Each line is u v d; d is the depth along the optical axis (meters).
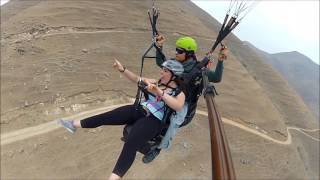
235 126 105.31
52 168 69.12
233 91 120.94
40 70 95.25
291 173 97.69
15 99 84.94
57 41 108.75
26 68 95.75
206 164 80.12
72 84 92.44
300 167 103.81
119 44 115.81
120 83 98.06
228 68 132.38
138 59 111.88
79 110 85.62
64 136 76.50
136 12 136.25
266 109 121.19
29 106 83.25
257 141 103.00
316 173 114.94
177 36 133.62
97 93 92.12
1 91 87.19
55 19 119.50
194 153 81.81
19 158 69.94
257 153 97.75
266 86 155.75
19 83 90.19
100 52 108.19
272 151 102.31
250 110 115.94
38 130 77.25
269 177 90.50
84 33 116.25
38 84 90.06
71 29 116.06
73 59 101.88
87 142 76.44
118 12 132.62
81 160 72.25
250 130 106.75
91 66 101.06
